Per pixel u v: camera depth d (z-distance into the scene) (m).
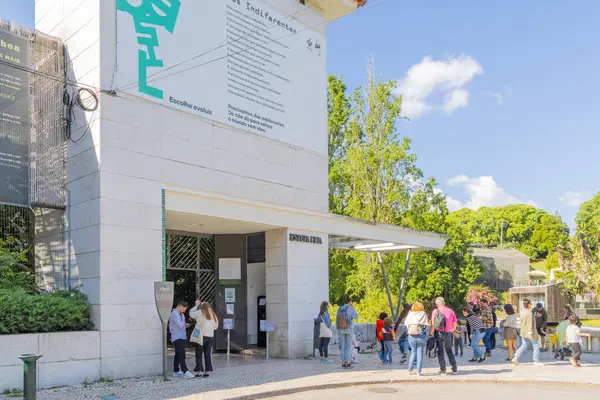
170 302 12.26
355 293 36.38
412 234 21.78
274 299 17.25
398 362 15.92
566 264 32.50
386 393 11.16
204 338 13.00
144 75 13.63
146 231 13.27
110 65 12.99
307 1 19.09
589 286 31.33
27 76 13.46
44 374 11.08
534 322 14.97
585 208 77.00
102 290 12.25
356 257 35.25
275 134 17.14
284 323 16.89
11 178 12.93
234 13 16.23
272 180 16.83
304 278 17.56
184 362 12.76
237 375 13.02
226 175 15.41
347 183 35.47
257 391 10.82
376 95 34.59
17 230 14.38
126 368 12.46
